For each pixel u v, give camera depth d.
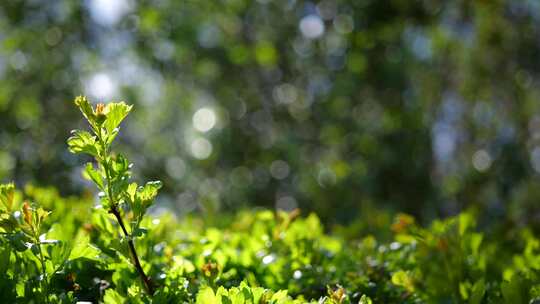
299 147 7.92
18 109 7.62
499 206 7.82
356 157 7.79
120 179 1.99
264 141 8.41
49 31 7.61
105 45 7.67
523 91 8.91
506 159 8.17
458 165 8.80
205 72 8.01
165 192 8.31
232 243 2.95
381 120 7.79
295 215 3.12
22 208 2.01
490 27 8.38
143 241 2.40
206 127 8.51
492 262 3.02
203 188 8.46
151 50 7.59
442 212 7.86
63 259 2.10
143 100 8.26
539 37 8.47
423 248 2.58
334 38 7.77
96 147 2.00
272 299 1.96
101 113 2.00
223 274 2.47
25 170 7.13
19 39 7.66
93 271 2.38
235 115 8.46
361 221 4.36
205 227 3.94
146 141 8.72
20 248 2.00
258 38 7.95
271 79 8.28
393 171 7.53
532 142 9.02
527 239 3.65
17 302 1.98
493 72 8.82
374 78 7.62
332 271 2.79
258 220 3.53
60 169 7.09
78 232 2.74
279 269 2.57
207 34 7.86
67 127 7.63
